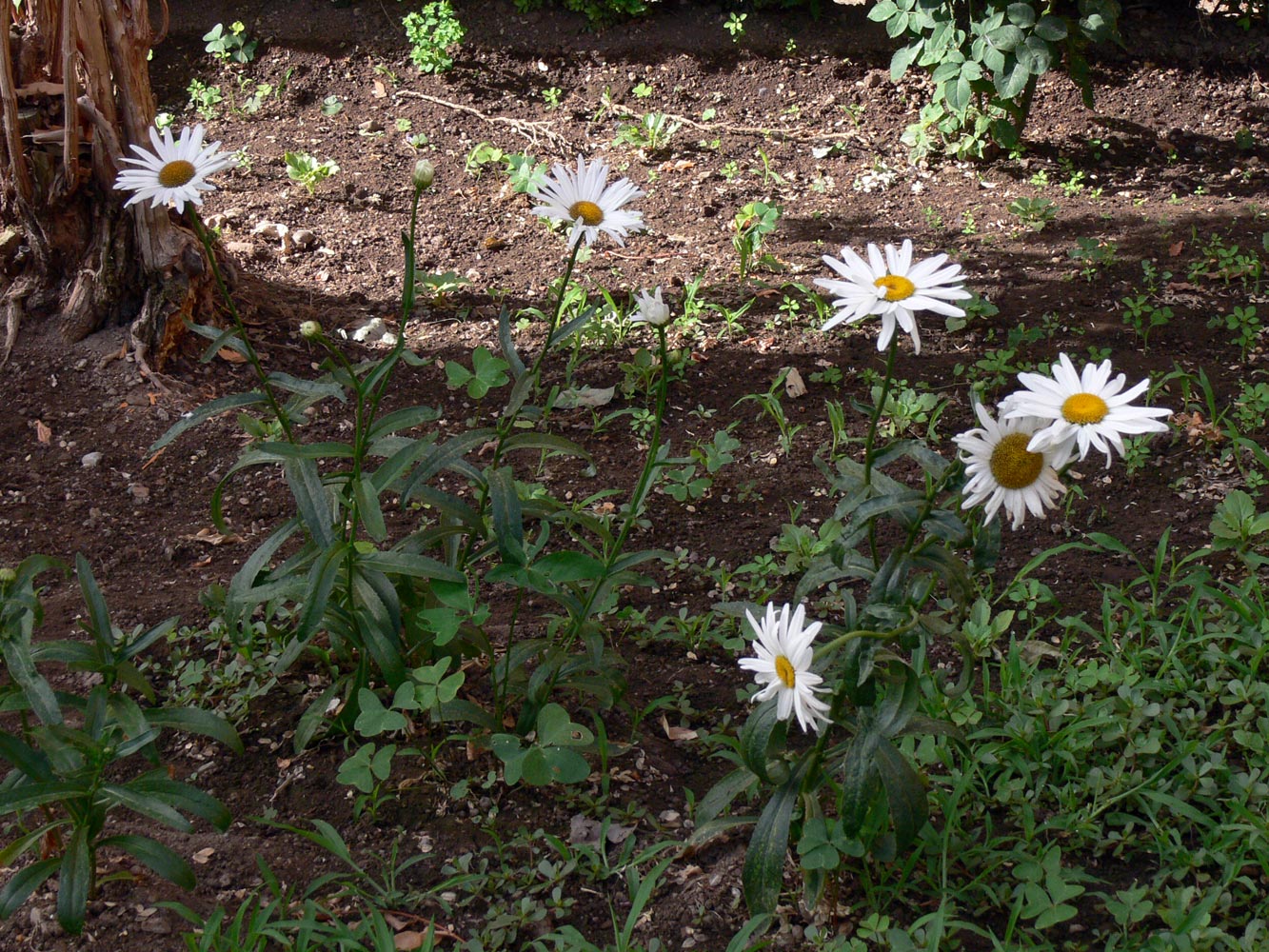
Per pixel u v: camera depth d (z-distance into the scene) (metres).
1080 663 3.08
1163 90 6.84
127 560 3.59
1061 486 2.02
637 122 6.61
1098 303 4.96
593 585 2.96
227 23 6.96
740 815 2.54
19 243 4.38
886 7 5.97
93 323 4.39
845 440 4.09
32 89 4.26
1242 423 4.11
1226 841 2.49
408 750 2.74
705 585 3.54
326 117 6.56
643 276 5.23
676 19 7.05
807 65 6.93
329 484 2.70
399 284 5.14
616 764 2.88
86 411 4.18
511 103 6.73
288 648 2.64
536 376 2.63
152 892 2.51
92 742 2.24
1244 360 4.53
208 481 3.95
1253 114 6.71
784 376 4.22
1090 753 2.80
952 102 5.84
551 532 3.74
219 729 2.47
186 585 3.48
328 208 5.72
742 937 2.24
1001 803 2.70
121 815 2.73
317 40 6.93
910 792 2.20
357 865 2.59
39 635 3.21
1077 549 3.61
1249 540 3.41
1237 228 5.57
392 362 2.50
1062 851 2.60
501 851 2.61
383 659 2.57
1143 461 3.97
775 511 3.86
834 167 6.26
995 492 2.01
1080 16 6.71
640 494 2.59
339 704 2.97
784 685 1.97
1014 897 2.44
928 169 6.25
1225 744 2.79
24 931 2.40
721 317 4.93
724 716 3.05
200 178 2.51
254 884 2.54
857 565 2.32
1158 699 2.96
